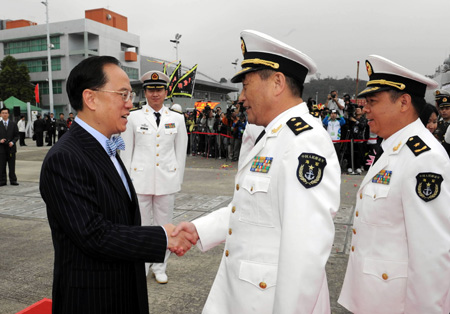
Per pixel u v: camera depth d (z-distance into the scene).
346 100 9.48
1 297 3.10
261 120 1.54
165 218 3.66
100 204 1.42
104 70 1.49
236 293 1.44
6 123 8.05
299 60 1.47
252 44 1.49
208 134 12.55
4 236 4.69
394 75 1.81
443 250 1.53
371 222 1.78
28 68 43.91
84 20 40.84
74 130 1.48
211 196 6.73
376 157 1.92
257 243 1.41
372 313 1.76
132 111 3.58
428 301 1.55
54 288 1.44
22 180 8.80
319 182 1.27
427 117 2.45
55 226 1.42
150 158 3.49
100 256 1.36
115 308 1.44
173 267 3.71
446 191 1.55
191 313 2.84
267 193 1.38
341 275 3.44
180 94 17.70
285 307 1.21
